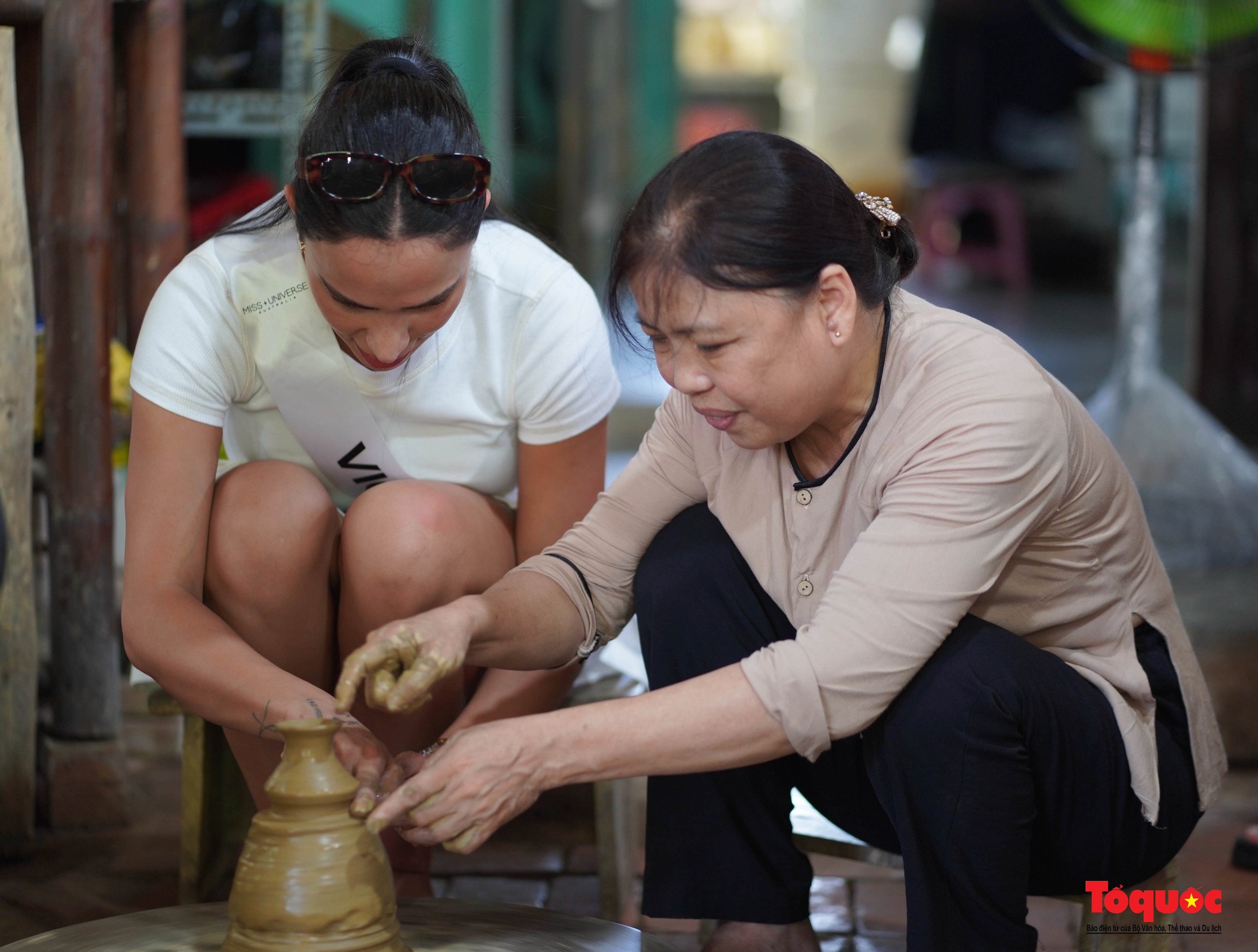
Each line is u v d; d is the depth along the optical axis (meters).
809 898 1.81
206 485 1.76
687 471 1.74
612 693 1.99
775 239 1.39
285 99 3.46
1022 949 1.56
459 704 1.86
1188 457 3.90
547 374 1.83
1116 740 1.57
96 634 2.41
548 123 9.26
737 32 16.27
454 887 2.23
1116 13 3.48
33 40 2.56
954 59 13.15
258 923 1.36
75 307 2.37
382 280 1.50
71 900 2.11
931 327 1.55
